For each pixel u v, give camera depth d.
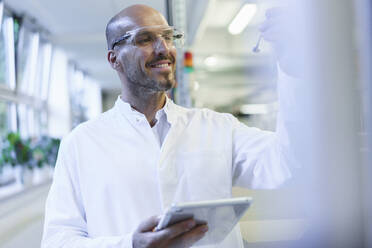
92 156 1.03
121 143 1.04
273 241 0.33
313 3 0.25
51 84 6.74
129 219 0.97
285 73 0.50
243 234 0.68
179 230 0.66
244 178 1.06
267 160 0.91
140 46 0.98
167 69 0.98
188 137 1.06
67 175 1.03
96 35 5.94
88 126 1.10
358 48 0.24
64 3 4.61
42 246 0.96
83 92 8.78
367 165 0.23
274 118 0.77
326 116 0.25
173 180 0.99
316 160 0.25
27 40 5.43
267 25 0.53
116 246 0.78
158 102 1.09
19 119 5.35
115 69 1.12
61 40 5.96
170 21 1.99
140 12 1.01
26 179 4.11
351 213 0.24
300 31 0.26
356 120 0.24
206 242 0.89
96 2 4.55
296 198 0.28
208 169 1.01
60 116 6.73
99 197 0.99
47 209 1.01
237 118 1.14
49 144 4.93
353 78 0.24
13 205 3.19
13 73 5.03
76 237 0.91
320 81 0.25
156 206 0.98
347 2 0.24
